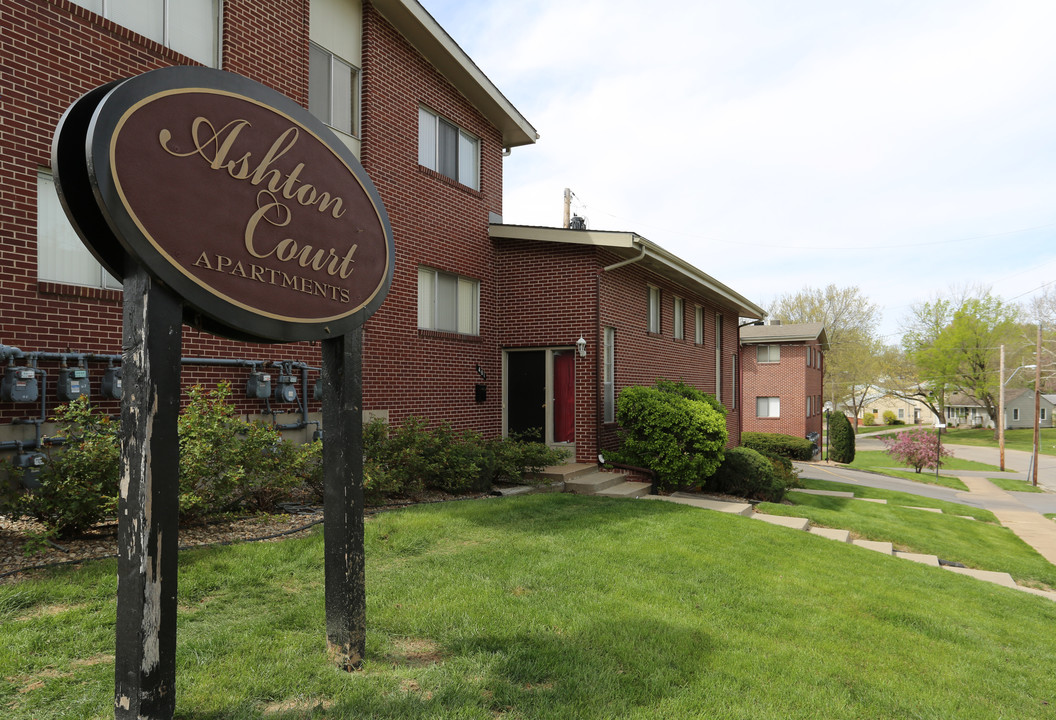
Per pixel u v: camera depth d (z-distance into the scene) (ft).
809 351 127.54
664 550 22.76
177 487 9.06
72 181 8.86
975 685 14.99
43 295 21.15
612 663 13.17
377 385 34.24
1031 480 107.45
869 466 131.54
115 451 18.11
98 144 8.17
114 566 15.58
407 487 28.81
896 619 19.21
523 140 48.08
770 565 23.09
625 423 41.78
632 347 49.14
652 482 40.37
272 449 22.53
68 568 15.65
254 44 28.48
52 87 21.59
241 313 10.21
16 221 20.53
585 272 42.75
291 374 29.58
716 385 72.23
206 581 15.46
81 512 17.37
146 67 24.50
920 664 15.84
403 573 17.95
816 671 14.26
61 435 20.53
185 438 19.60
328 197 12.16
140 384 8.74
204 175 9.72
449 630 14.25
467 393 41.52
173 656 9.00
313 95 31.91
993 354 207.92
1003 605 23.80
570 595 17.20
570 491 35.88
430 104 39.19
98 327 22.57
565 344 43.06
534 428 43.06
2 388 19.71
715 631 15.94
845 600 20.21
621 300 47.01
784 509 39.81
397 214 35.96
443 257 39.75
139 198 8.66
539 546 21.70
